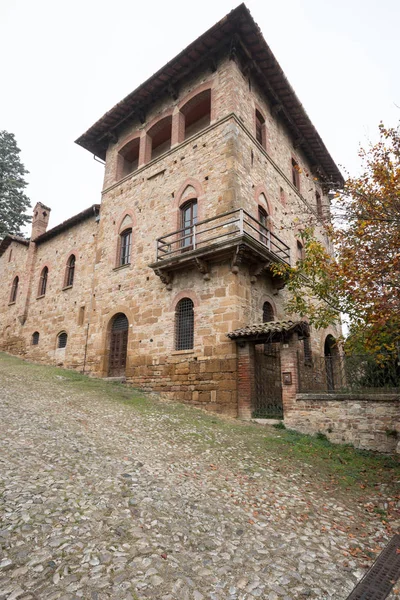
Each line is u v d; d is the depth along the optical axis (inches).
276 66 613.3
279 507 213.5
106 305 678.5
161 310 570.6
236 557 157.0
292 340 423.2
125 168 783.7
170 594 127.9
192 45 582.2
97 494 194.2
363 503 232.1
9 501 172.6
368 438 350.9
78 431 303.0
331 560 162.2
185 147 613.9
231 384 456.8
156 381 544.4
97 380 588.4
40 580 126.6
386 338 287.3
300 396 397.4
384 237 279.3
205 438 332.5
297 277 411.8
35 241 974.4
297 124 758.5
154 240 621.0
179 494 211.2
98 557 142.6
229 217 510.9
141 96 686.5
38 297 908.0
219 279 501.0
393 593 141.4
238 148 551.5
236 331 457.7
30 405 371.9
